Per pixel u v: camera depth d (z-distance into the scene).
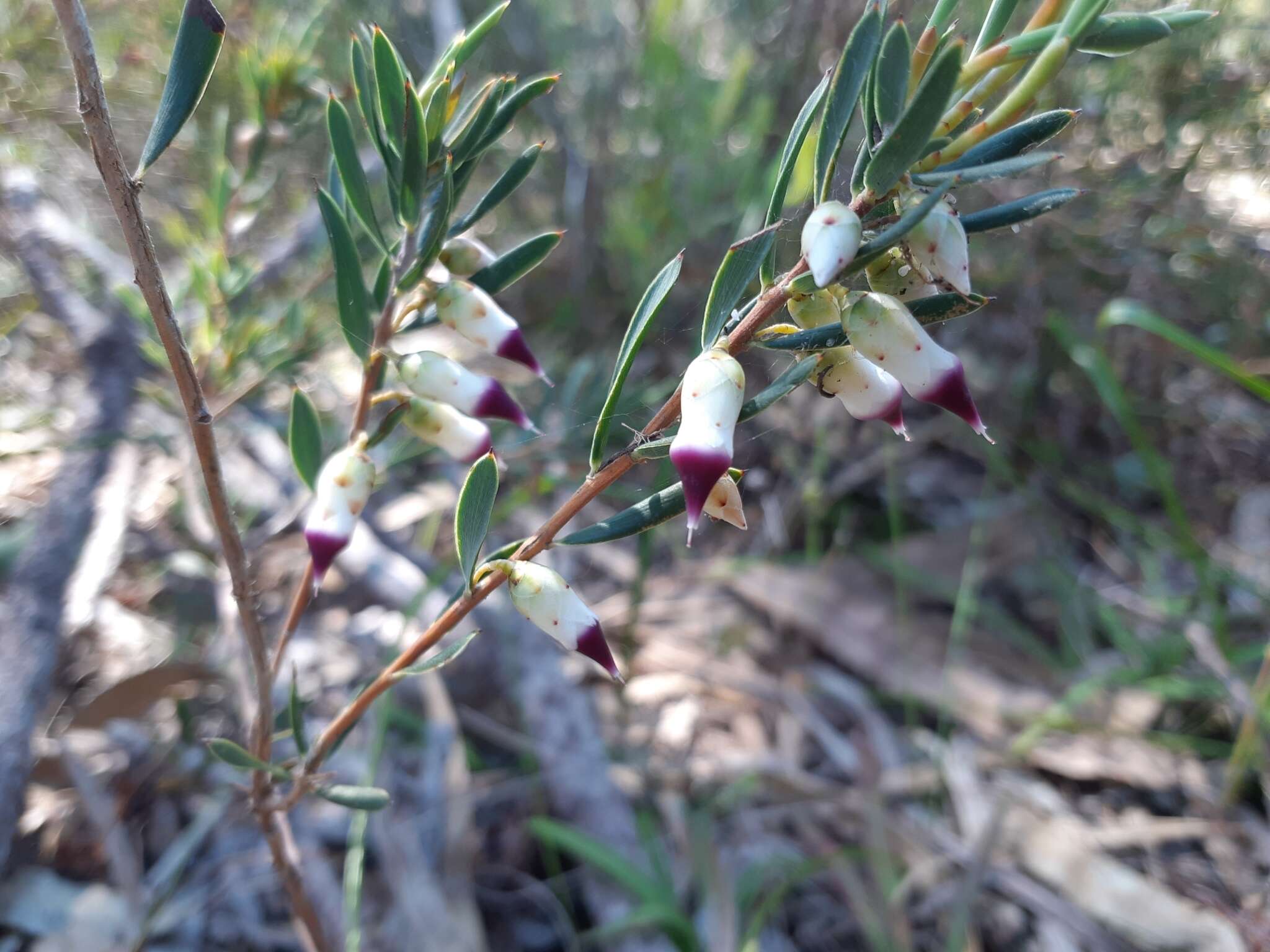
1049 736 0.27
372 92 0.10
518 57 0.38
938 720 0.28
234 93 0.24
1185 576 0.33
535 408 0.24
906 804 0.25
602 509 0.33
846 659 0.29
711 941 0.20
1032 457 0.37
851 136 0.26
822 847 0.24
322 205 0.11
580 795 0.22
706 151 0.36
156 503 0.28
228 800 0.21
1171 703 0.29
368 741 0.23
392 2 0.33
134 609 0.26
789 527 0.34
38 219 0.26
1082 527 0.35
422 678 0.24
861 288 0.10
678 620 0.30
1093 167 0.35
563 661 0.26
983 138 0.07
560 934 0.21
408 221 0.10
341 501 0.10
